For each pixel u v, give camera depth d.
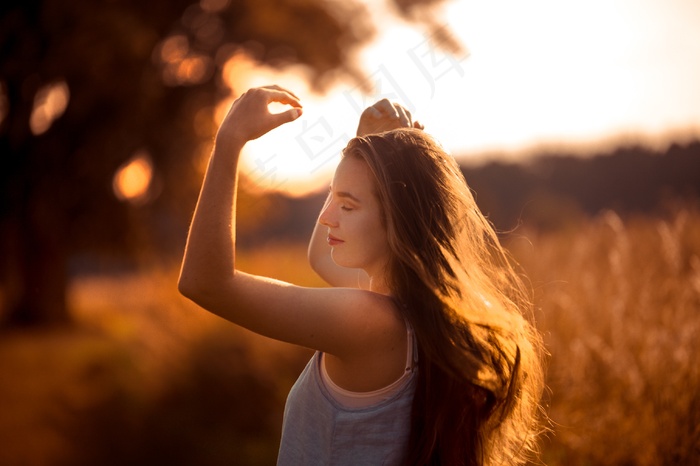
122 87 15.45
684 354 3.45
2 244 21.45
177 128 17.53
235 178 1.46
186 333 8.65
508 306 1.83
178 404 8.23
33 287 21.83
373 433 1.59
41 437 8.75
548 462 3.48
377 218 1.68
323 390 1.64
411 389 1.60
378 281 1.73
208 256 1.42
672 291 4.49
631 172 16.31
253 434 7.88
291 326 1.48
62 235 18.33
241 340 8.21
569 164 19.83
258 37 18.34
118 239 18.17
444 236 1.67
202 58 18.00
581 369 3.93
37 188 16.97
